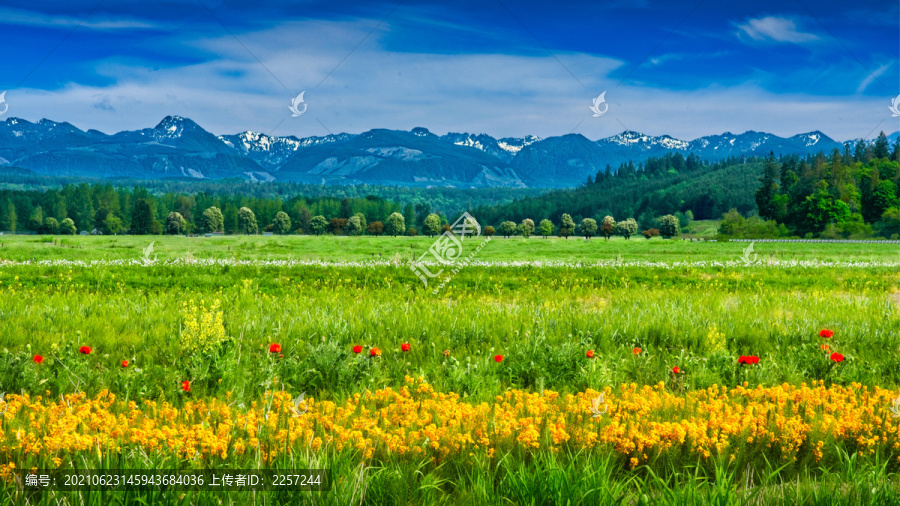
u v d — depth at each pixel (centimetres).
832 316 1290
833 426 552
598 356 899
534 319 1195
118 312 1241
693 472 512
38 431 516
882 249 5678
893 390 775
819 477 515
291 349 914
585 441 526
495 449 520
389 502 445
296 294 1734
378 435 518
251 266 2514
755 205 18262
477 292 1892
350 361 832
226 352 819
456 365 818
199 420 580
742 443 524
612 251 5384
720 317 1252
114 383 747
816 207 11119
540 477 449
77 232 15050
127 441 503
